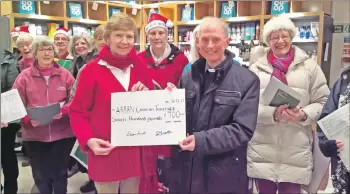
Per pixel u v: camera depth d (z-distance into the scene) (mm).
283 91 1659
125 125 1508
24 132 2166
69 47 2443
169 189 1687
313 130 1958
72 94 1980
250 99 1479
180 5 4973
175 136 1493
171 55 2369
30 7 3961
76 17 4332
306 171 1896
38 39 2088
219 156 1551
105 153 1486
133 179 1707
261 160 1927
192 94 1566
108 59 1506
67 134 2146
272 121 1808
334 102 1707
